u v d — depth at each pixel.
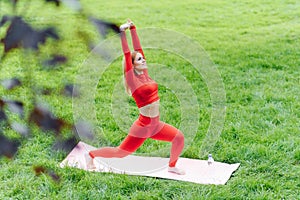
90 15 0.88
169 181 3.29
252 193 3.12
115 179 3.28
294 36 6.82
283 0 8.90
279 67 5.59
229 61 5.82
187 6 8.75
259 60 5.80
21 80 0.96
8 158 0.93
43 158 3.59
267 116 4.23
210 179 3.28
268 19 7.79
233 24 7.58
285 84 5.04
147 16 8.19
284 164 3.44
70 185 3.23
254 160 3.50
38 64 0.95
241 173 3.36
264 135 3.88
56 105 4.35
